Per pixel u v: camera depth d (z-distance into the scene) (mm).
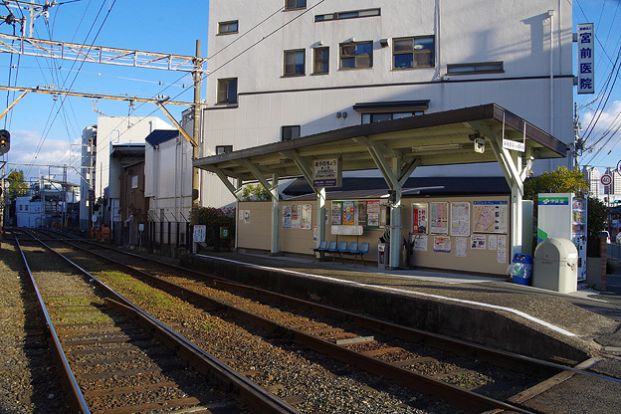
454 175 25266
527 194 18266
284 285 14766
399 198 15516
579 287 13211
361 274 14430
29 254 29312
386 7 27344
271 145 17906
